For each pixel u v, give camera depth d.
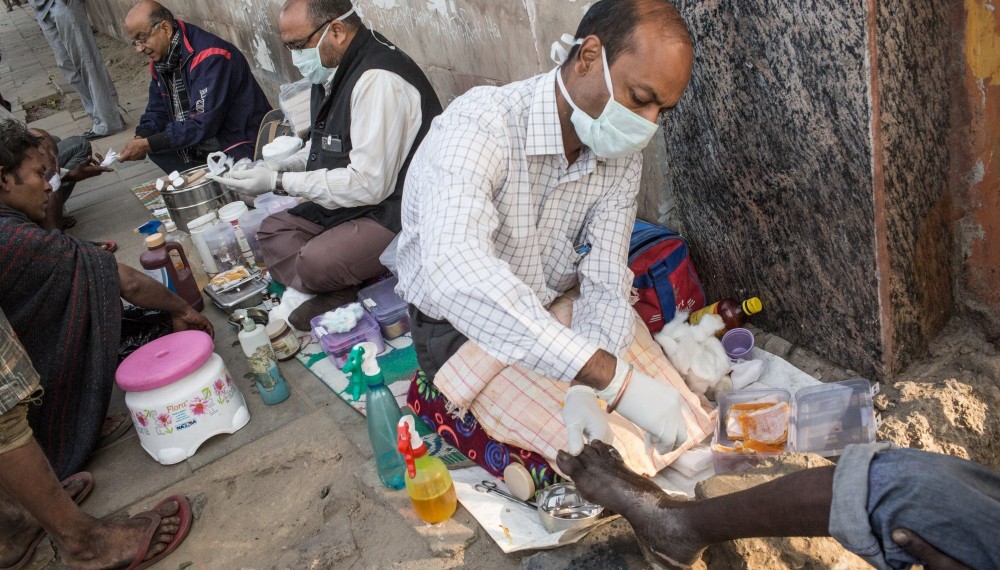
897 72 2.24
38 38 14.10
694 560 1.92
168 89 5.20
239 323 3.81
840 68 2.25
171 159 5.34
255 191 3.78
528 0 3.28
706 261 3.11
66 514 2.51
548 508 2.30
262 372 3.23
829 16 2.20
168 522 2.72
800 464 2.15
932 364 2.63
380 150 3.56
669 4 1.99
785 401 2.57
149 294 3.57
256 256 4.38
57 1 6.92
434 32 4.12
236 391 3.22
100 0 11.18
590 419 2.22
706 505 1.81
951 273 2.62
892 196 2.38
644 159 3.14
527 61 3.52
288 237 3.87
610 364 1.95
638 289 2.94
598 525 2.25
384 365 3.38
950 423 2.40
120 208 5.80
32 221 3.23
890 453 1.50
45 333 3.01
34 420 3.06
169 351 3.11
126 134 7.49
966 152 2.44
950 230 2.57
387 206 3.72
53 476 2.48
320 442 3.03
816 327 2.78
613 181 2.45
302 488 2.86
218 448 3.12
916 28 2.22
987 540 1.38
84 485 3.01
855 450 1.53
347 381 3.33
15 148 3.12
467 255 1.94
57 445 3.10
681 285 3.01
